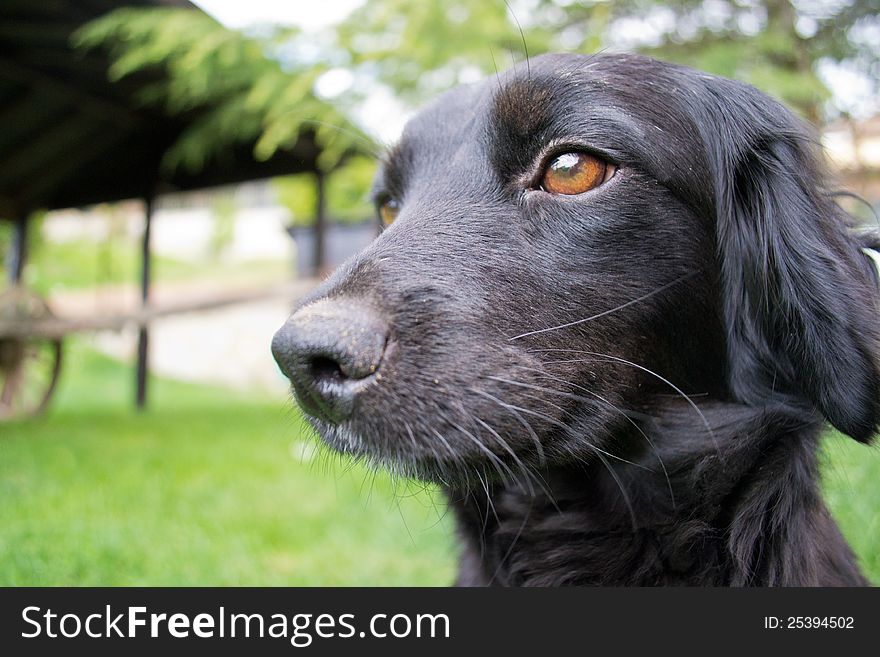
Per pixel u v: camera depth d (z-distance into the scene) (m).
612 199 0.50
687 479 0.51
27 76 1.60
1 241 2.79
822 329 0.50
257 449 1.28
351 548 0.74
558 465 0.51
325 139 1.58
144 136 1.96
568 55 0.53
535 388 0.49
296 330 0.47
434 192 0.51
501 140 0.51
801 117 0.54
